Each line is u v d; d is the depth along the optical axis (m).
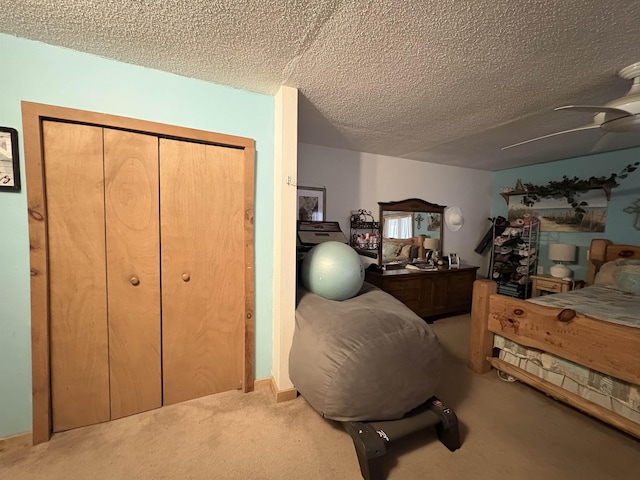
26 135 1.37
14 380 1.44
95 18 1.21
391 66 1.54
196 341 1.86
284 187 1.84
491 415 1.78
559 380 1.81
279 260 1.88
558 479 1.33
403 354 1.45
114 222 1.61
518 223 3.98
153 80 1.63
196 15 1.17
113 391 1.66
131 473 1.33
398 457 1.45
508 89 1.78
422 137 2.80
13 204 1.40
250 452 1.46
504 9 1.11
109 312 1.62
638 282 2.54
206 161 1.82
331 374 1.38
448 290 3.58
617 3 1.07
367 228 3.45
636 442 1.55
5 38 1.34
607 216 3.37
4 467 1.34
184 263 1.80
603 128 1.65
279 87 1.82
